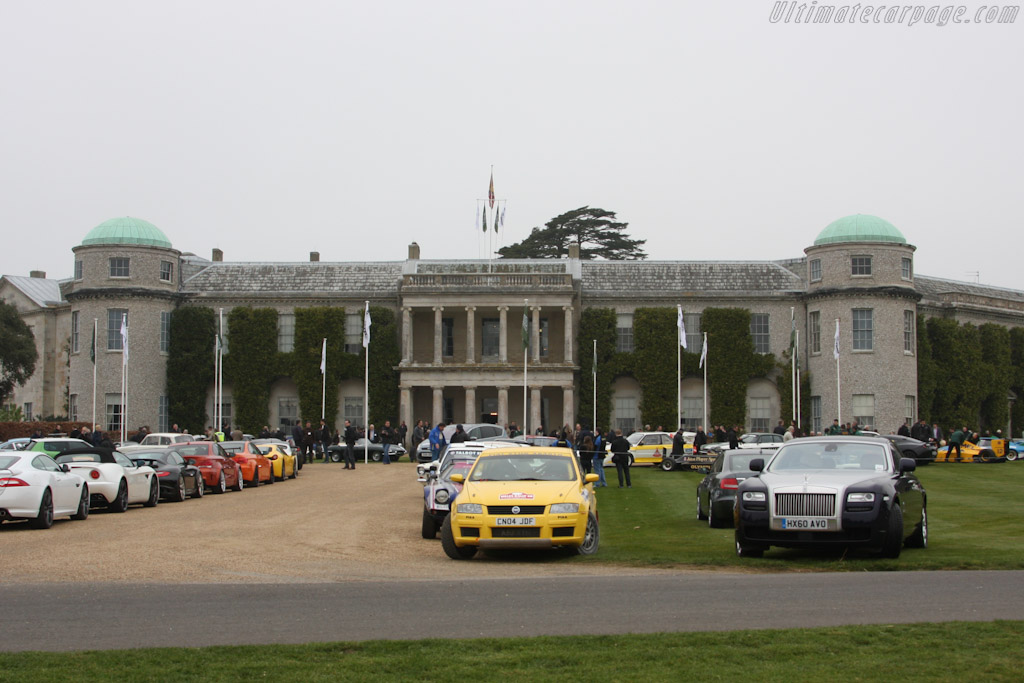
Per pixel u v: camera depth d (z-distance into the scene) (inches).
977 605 552.1
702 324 3120.1
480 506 802.2
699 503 1142.3
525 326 2689.5
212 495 1558.8
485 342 3270.2
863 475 776.3
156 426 3034.0
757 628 501.4
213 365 3090.6
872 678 415.8
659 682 413.1
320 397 3102.9
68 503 1107.3
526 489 816.3
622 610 549.0
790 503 744.3
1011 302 3442.4
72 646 479.8
